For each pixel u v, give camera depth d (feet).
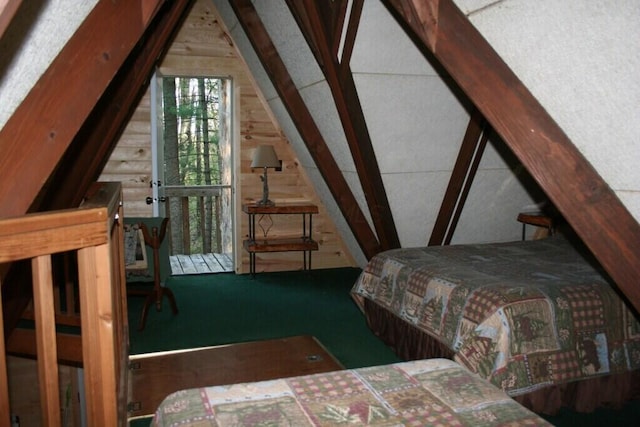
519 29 5.04
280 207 17.42
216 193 23.81
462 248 12.55
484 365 7.93
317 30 10.46
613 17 4.24
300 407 4.76
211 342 12.19
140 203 17.08
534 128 5.28
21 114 5.47
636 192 4.76
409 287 10.56
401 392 5.11
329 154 14.26
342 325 13.50
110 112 9.84
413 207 14.55
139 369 10.53
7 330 7.88
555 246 12.73
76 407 9.90
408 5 5.95
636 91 4.35
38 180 5.55
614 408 8.74
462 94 12.31
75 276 10.69
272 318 14.01
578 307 8.49
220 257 22.22
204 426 4.38
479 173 14.58
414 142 13.00
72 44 5.67
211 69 17.44
